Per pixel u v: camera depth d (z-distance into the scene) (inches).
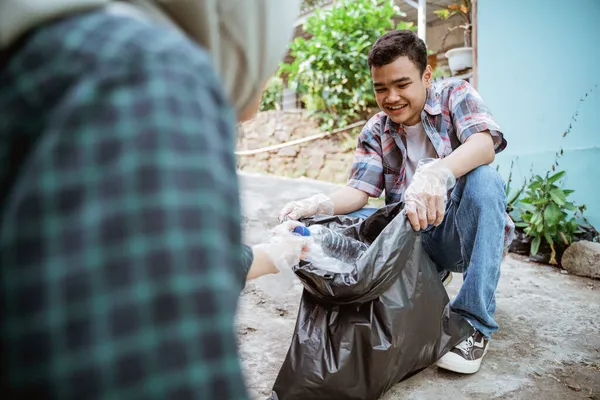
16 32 17.3
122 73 15.2
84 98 14.8
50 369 13.6
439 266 82.3
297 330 60.7
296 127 284.7
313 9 318.0
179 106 15.4
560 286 107.2
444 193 61.2
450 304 71.9
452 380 67.3
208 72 17.1
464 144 70.0
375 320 57.6
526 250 130.8
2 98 16.4
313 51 266.4
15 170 15.9
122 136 14.5
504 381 67.1
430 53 245.1
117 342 13.7
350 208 81.5
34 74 16.1
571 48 134.5
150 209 14.2
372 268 55.5
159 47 16.1
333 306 59.8
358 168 83.6
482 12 155.7
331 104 266.8
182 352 14.1
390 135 81.4
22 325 13.9
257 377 68.6
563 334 82.7
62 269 13.8
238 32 24.1
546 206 123.1
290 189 200.1
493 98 155.0
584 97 133.0
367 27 263.4
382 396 63.3
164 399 13.9
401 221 58.9
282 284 101.5
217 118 16.8
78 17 17.3
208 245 14.9
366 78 263.9
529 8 143.0
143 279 14.0
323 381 57.3
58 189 14.2
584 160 133.8
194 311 14.4
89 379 13.6
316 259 57.1
